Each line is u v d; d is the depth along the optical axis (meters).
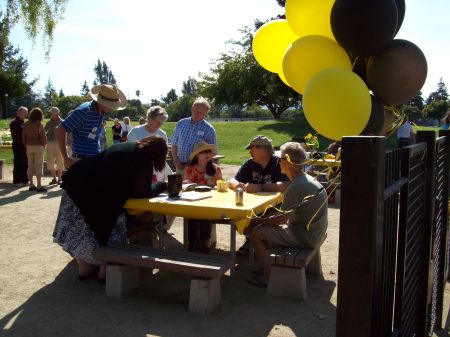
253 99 41.22
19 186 10.09
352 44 2.73
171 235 6.09
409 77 2.82
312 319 3.62
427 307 3.11
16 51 51.72
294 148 3.97
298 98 35.09
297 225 4.03
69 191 4.14
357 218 1.58
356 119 2.70
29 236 5.89
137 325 3.47
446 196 3.68
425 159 2.91
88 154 4.95
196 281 3.68
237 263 4.99
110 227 4.09
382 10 2.57
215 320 3.58
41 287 4.18
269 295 4.09
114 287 3.96
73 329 3.39
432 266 3.16
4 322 3.48
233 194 4.60
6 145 12.34
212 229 5.58
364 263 1.58
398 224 2.34
